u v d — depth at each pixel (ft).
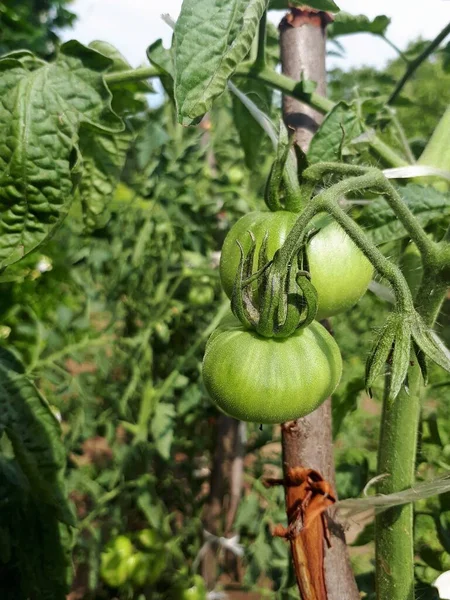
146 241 1.91
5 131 0.70
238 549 1.71
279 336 0.61
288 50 0.87
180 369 1.88
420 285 0.64
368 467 1.12
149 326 1.92
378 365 0.54
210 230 1.98
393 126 1.04
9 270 1.27
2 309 1.67
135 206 1.98
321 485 0.68
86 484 1.84
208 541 1.75
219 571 1.90
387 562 0.71
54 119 0.70
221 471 1.72
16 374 0.87
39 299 1.91
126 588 1.85
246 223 0.67
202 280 2.00
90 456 2.51
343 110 0.79
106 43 1.01
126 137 0.89
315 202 0.55
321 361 0.62
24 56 0.71
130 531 2.12
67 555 0.92
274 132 0.86
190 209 1.94
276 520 1.67
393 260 0.83
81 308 2.08
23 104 0.70
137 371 1.89
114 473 1.88
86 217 0.92
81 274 2.02
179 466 2.04
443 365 0.53
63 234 2.02
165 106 1.85
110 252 1.97
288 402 0.60
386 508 0.71
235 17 0.54
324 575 0.68
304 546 0.67
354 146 0.81
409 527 0.70
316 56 0.87
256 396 0.60
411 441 0.70
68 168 0.71
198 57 0.53
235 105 1.07
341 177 0.75
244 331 0.63
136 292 2.01
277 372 0.60
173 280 2.04
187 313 2.04
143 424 1.88
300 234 0.56
